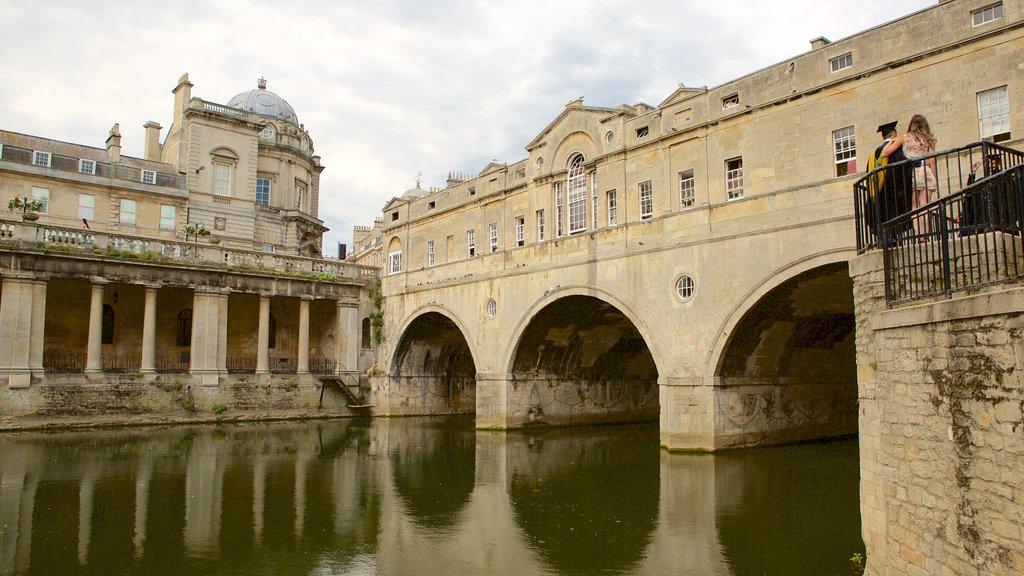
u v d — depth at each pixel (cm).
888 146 976
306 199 5366
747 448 2258
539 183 2964
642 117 2495
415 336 3781
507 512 1477
